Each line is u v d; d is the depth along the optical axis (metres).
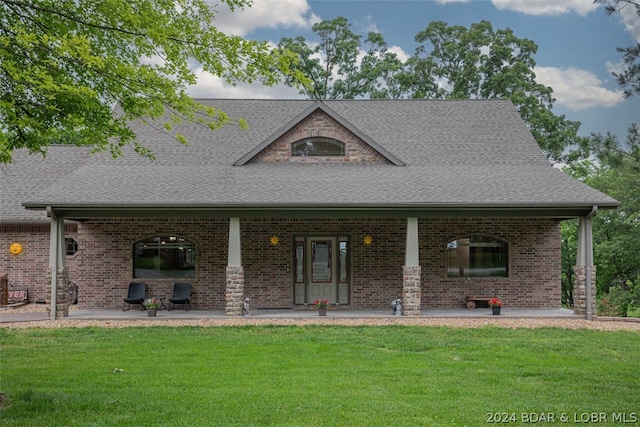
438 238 19.39
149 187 17.12
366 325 15.54
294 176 18.30
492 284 19.42
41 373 10.15
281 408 8.07
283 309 18.91
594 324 15.89
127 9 8.59
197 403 8.28
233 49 8.98
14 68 7.86
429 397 8.69
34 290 20.27
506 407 8.23
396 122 22.11
